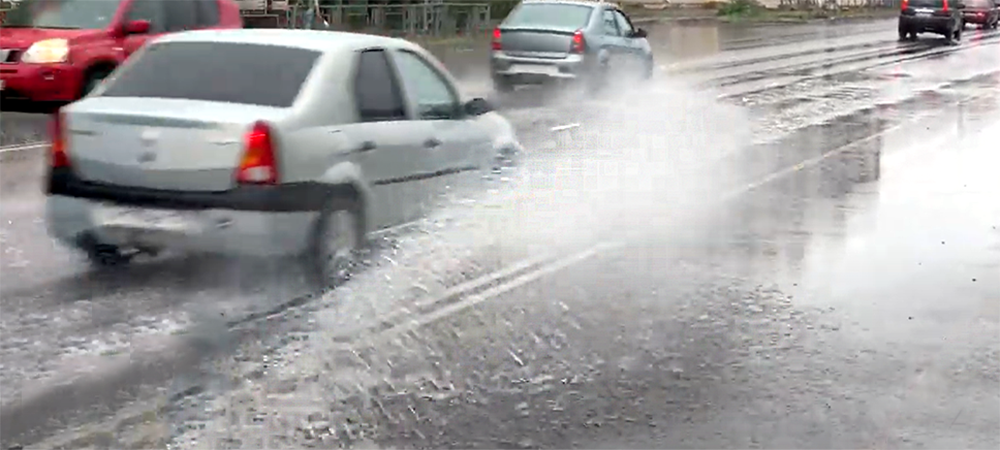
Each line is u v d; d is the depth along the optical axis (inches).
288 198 345.1
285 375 287.1
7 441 243.9
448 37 1537.9
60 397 268.4
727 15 2588.6
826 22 2561.5
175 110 348.5
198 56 373.1
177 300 344.8
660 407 272.5
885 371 299.7
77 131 354.3
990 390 286.8
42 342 304.8
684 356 309.9
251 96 358.0
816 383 290.2
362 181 370.6
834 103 937.5
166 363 292.4
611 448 248.1
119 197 349.4
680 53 1531.7
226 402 268.7
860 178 585.0
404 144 388.2
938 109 901.2
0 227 431.2
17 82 706.8
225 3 779.4
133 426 253.4
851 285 384.2
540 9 973.8
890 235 457.7
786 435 256.4
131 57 381.7
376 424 258.5
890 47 1739.7
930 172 604.4
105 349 301.1
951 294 373.7
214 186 342.3
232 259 361.1
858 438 255.1
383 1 1561.3
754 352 314.0
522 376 291.9
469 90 975.0
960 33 1946.4
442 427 257.9
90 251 368.8
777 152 667.4
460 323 333.1
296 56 368.8
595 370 297.4
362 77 379.6
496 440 251.3
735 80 1140.5
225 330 319.3
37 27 732.7
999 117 850.8
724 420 264.7
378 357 302.2
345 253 367.2
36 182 525.7
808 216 492.7
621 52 989.2
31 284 357.4
